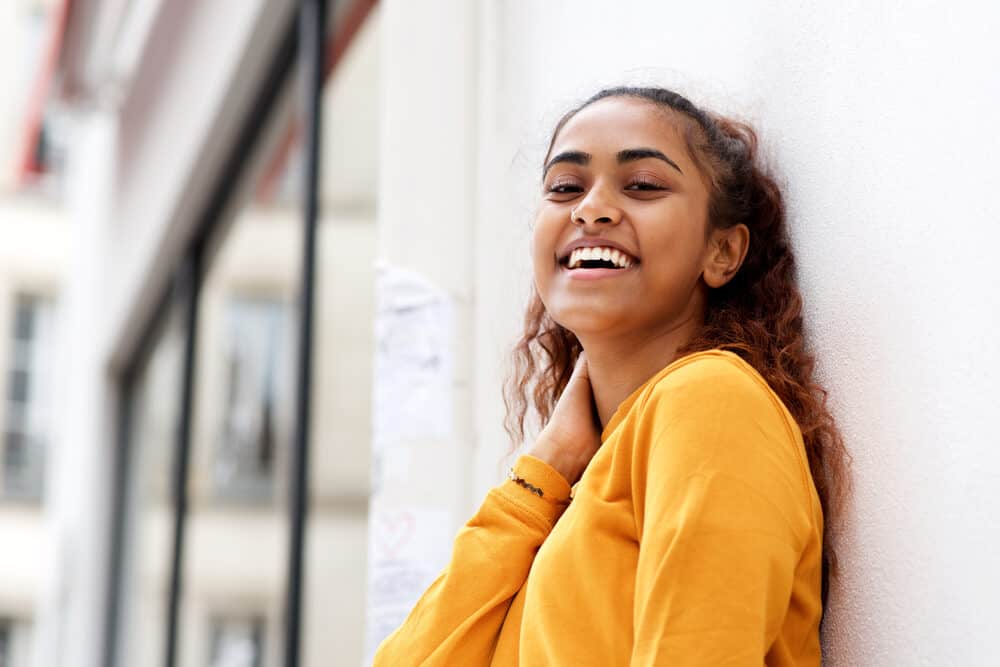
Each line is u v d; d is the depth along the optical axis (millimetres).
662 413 1354
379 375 2652
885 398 1451
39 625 12000
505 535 1582
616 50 2184
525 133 2486
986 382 1290
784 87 1714
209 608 5691
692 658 1231
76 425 9578
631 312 1535
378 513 2586
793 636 1421
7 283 12656
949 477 1337
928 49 1421
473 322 2646
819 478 1512
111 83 8055
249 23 4812
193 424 6492
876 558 1443
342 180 4129
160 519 7113
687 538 1265
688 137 1573
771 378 1512
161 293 7457
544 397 1870
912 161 1436
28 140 11523
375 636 2531
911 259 1424
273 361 4977
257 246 5352
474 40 2787
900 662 1392
